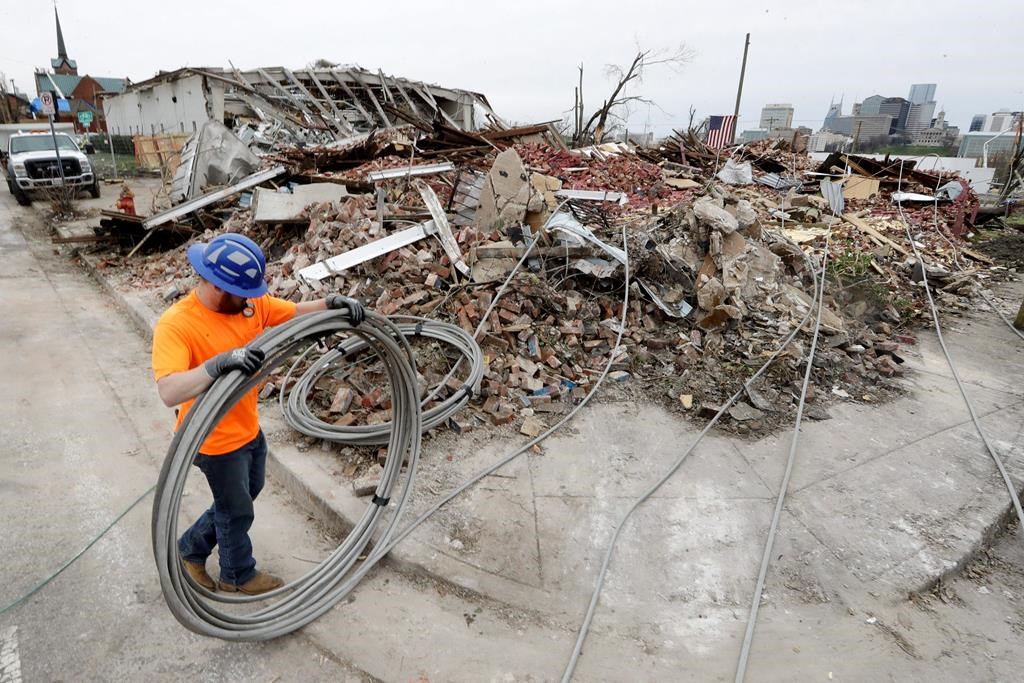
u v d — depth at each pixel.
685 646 2.82
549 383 4.95
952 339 6.43
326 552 3.45
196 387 2.22
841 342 5.66
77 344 6.44
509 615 2.97
